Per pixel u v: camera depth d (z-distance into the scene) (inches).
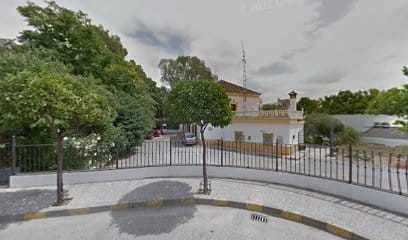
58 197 204.5
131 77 664.4
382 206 189.6
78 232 163.5
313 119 809.5
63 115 186.1
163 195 227.5
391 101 240.7
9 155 282.8
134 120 484.7
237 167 285.6
